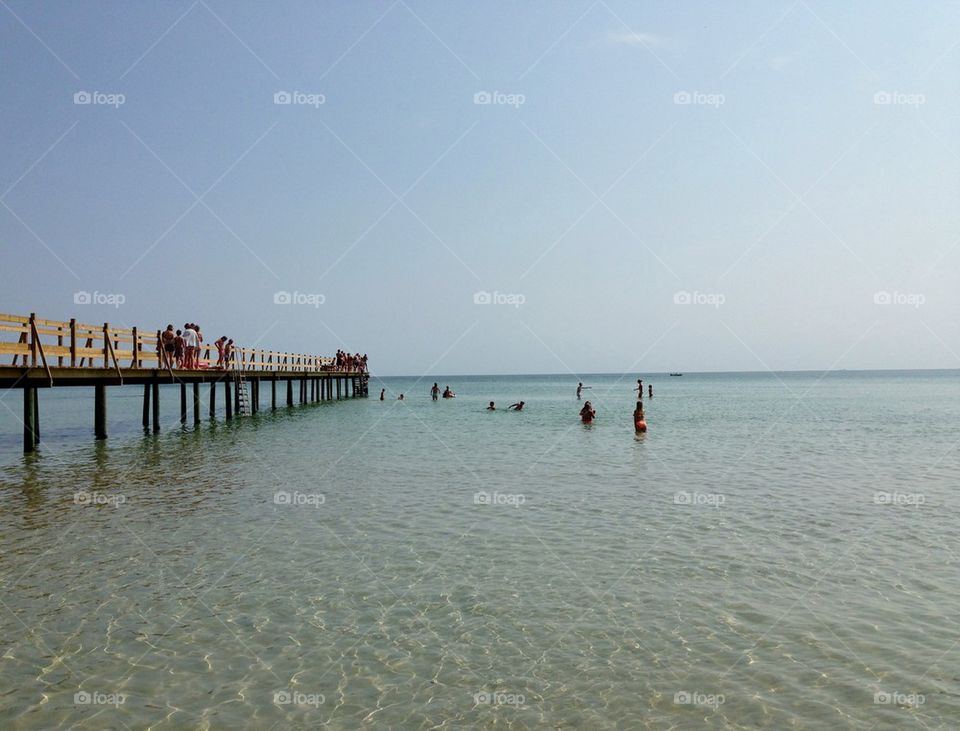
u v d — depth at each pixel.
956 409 45.88
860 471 18.03
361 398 67.88
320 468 18.80
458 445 24.62
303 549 10.57
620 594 8.56
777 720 5.71
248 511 13.24
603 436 27.78
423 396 80.00
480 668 6.64
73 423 34.47
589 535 11.38
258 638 7.30
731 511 13.12
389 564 9.81
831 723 5.65
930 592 8.56
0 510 13.30
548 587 8.83
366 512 13.16
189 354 28.62
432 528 11.89
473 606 8.19
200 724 5.68
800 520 12.37
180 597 8.48
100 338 20.31
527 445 24.52
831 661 6.72
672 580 9.08
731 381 167.38
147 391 29.20
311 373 48.44
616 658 6.83
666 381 174.50
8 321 15.84
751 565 9.70
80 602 8.30
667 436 27.67
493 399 68.94
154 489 15.55
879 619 7.72
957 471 17.95
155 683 6.35
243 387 37.16
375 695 6.15
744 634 7.36
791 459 20.41
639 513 12.98
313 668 6.65
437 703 6.01
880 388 99.94
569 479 16.86
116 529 11.82
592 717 5.78
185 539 11.17
